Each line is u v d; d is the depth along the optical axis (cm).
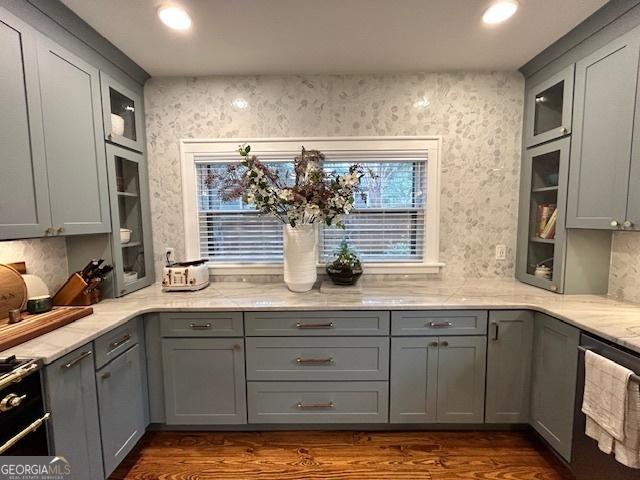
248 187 198
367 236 244
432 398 187
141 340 183
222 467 172
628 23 151
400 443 187
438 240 239
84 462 137
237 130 232
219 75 229
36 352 120
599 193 170
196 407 189
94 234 198
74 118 165
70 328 146
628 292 185
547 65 203
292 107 230
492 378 185
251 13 158
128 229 225
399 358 185
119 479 165
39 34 144
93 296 187
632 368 122
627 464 121
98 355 147
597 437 134
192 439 193
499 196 236
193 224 239
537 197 224
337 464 173
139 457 179
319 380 187
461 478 164
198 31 173
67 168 161
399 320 183
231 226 246
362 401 188
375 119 230
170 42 184
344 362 186
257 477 165
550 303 180
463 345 183
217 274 244
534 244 229
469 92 228
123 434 165
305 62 211
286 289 222
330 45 190
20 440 108
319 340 185
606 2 153
